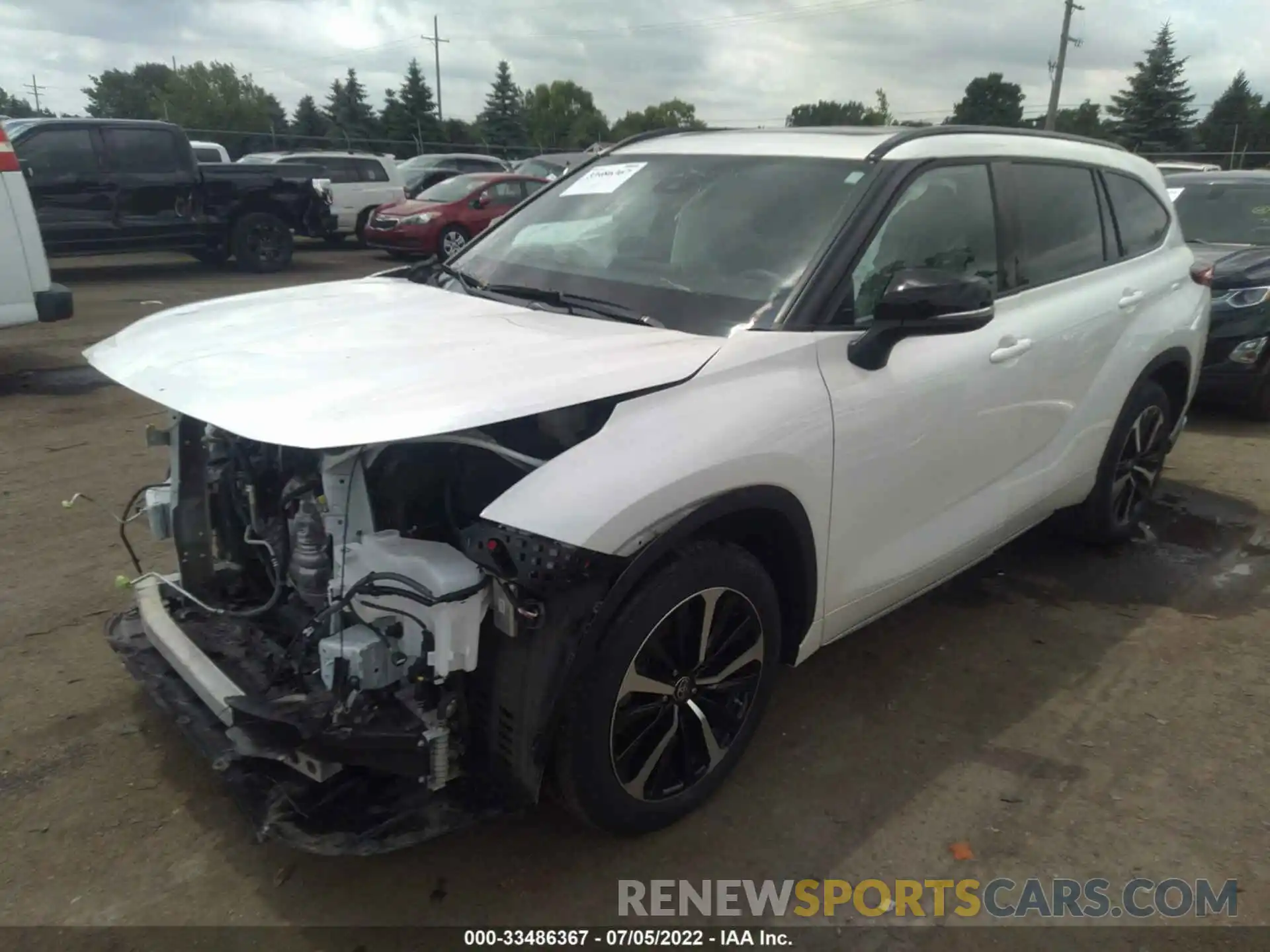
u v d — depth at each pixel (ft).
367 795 8.09
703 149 12.30
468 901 8.49
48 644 12.32
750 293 9.94
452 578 7.45
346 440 7.00
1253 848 9.38
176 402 7.97
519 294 11.08
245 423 7.38
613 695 8.12
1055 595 14.62
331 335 9.27
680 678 8.79
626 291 10.48
